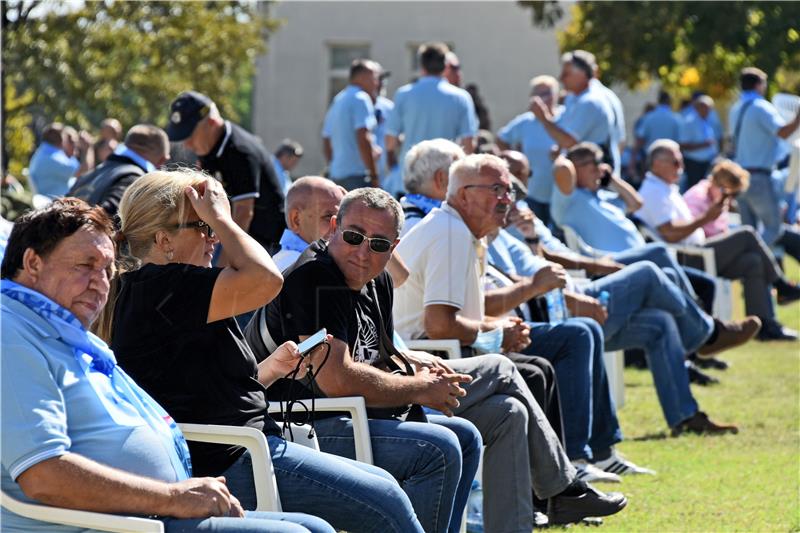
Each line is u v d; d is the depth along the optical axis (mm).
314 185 12906
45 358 7832
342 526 9430
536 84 27969
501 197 13359
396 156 26109
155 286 9141
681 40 50312
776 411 18984
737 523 13039
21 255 7977
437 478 10477
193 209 9344
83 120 53812
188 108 17359
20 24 51188
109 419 8117
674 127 40344
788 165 30297
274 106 56469
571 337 14625
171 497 7992
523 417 11812
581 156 21016
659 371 17516
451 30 53000
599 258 19750
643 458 16141
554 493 12383
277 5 56500
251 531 7992
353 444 10609
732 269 24781
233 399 9383
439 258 13094
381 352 11281
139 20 55125
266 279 9062
